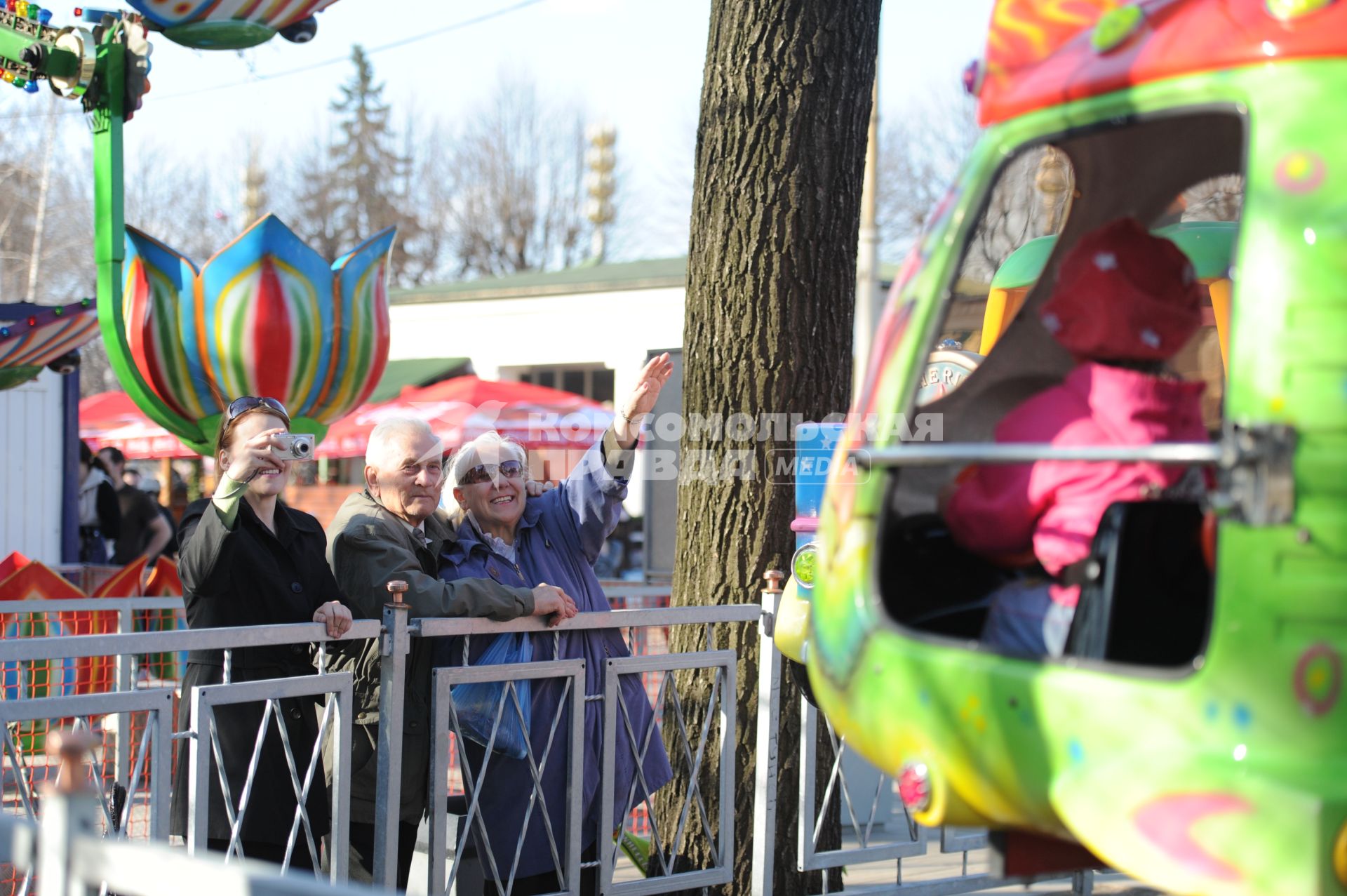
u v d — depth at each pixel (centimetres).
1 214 3272
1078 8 266
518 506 443
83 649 331
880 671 260
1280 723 211
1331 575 210
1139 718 221
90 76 646
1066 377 312
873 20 524
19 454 1173
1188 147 340
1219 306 388
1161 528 275
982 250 377
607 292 1834
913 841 502
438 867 394
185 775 386
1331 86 224
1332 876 203
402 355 2053
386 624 388
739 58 508
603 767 429
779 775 496
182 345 643
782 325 505
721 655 469
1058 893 544
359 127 5050
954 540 312
